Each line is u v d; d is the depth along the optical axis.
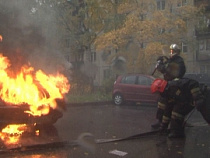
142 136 7.57
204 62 31.03
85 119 10.05
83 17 21.27
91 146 6.50
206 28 22.88
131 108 14.15
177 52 7.77
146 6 19.64
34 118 8.01
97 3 20.48
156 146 6.60
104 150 6.20
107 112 12.24
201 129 8.58
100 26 21.27
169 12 19.89
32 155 5.78
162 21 19.02
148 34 18.83
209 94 7.42
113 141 6.96
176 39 19.83
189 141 7.07
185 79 7.34
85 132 7.75
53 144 6.42
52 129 8.09
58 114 8.44
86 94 19.12
